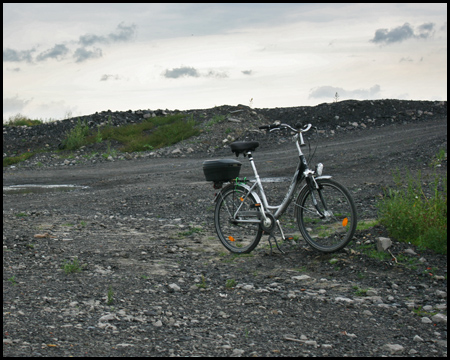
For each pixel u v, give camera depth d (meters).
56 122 25.75
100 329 3.23
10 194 11.58
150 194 10.36
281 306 3.84
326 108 24.72
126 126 24.73
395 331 3.35
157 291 4.20
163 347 2.96
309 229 6.14
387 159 12.80
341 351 2.99
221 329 3.33
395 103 24.80
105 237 6.47
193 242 6.26
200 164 16.48
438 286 4.28
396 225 5.45
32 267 4.84
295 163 14.48
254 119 24.75
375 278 4.52
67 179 14.48
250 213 5.53
